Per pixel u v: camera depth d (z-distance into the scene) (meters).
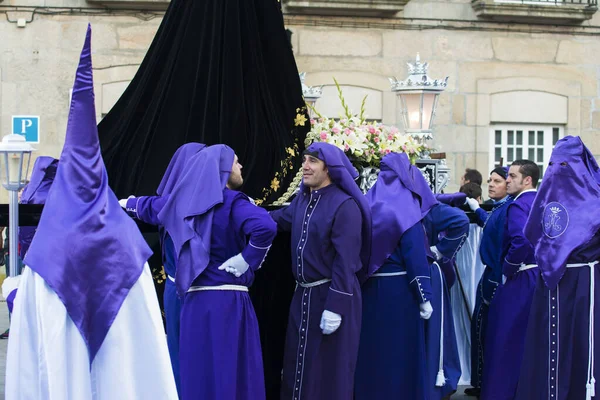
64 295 3.41
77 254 3.45
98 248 3.48
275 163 5.55
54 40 12.61
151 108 5.59
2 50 12.55
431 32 13.51
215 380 4.54
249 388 4.61
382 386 5.32
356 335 5.03
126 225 3.58
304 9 13.12
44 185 5.46
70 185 3.51
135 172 5.45
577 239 5.15
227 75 5.46
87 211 3.50
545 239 5.29
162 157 5.42
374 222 5.33
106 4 12.62
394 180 5.47
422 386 5.32
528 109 13.87
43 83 12.62
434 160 6.48
